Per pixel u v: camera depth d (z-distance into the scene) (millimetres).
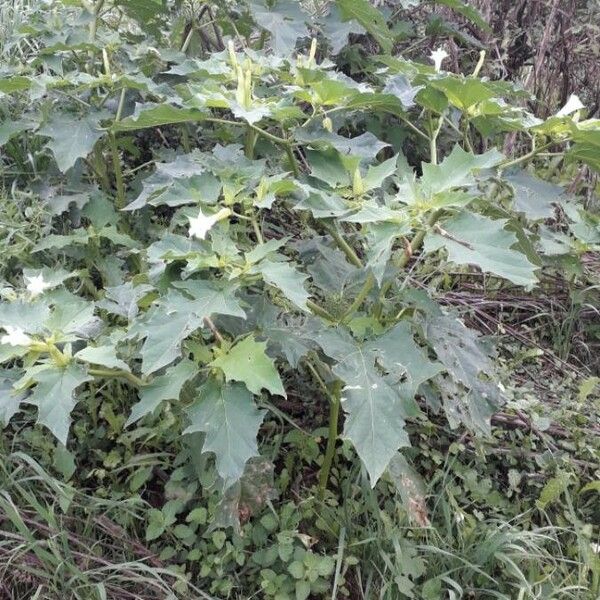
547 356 3123
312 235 3051
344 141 2203
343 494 2336
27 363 1673
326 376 2115
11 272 2666
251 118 1970
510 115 2551
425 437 2510
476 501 2438
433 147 2475
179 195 1933
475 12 3490
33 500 2057
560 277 3295
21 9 3953
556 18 3910
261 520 2180
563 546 2342
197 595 2109
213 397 1675
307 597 2143
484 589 2117
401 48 3965
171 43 3424
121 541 2180
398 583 2035
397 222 1672
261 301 1998
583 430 2637
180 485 2213
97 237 2625
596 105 3990
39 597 2008
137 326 1664
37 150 3154
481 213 2531
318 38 3637
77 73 2697
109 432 2414
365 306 2205
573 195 3508
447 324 2117
